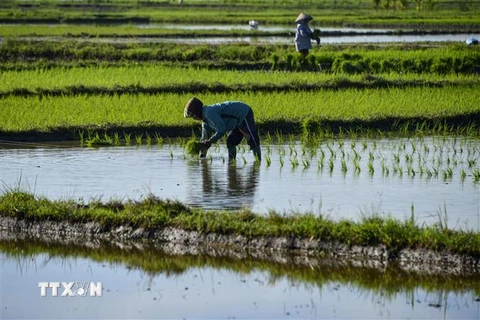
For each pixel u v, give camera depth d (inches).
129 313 916.6
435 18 6250.0
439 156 1679.4
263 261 1089.4
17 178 1473.9
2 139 1854.1
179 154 1704.0
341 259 1062.4
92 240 1178.0
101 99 2182.6
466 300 954.1
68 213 1214.9
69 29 4987.7
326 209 1236.5
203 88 2354.8
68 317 907.4
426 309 925.2
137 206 1216.8
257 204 1274.6
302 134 1915.6
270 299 957.8
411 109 2080.5
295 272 1058.7
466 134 1952.5
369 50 3494.1
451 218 1183.6
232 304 943.0
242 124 1587.1
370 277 1029.2
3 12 6702.8
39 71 2758.4
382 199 1310.3
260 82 2438.5
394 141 1851.6
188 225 1144.8
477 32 5216.5
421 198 1318.9
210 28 5378.9
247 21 6058.1
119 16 6314.0
